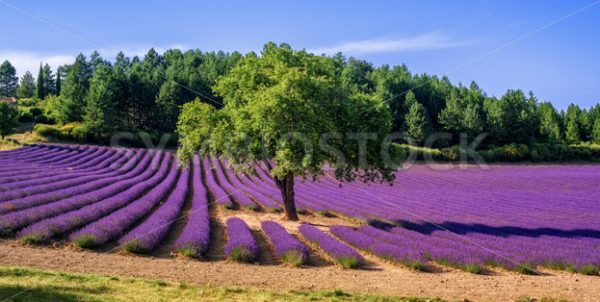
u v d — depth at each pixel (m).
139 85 88.38
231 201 30.64
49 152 47.66
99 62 126.94
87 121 69.50
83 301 9.02
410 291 11.59
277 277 12.60
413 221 23.27
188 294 10.15
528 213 27.27
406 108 97.75
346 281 12.47
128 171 41.94
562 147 83.69
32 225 16.03
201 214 22.69
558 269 14.77
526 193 39.31
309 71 23.17
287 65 22.77
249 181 43.62
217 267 13.51
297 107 19.89
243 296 10.27
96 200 23.39
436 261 15.37
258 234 19.97
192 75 95.06
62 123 76.69
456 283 12.56
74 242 15.02
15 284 9.73
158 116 85.00
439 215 26.17
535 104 118.38
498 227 21.83
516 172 63.28
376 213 26.41
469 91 116.50
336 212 28.39
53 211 18.78
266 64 23.19
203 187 35.97
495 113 92.25
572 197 35.84
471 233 19.80
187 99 89.75
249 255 14.62
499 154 79.94
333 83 23.55
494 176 56.47
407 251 15.77
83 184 27.94
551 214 26.92
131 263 13.25
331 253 15.83
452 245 17.17
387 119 22.30
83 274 11.23
